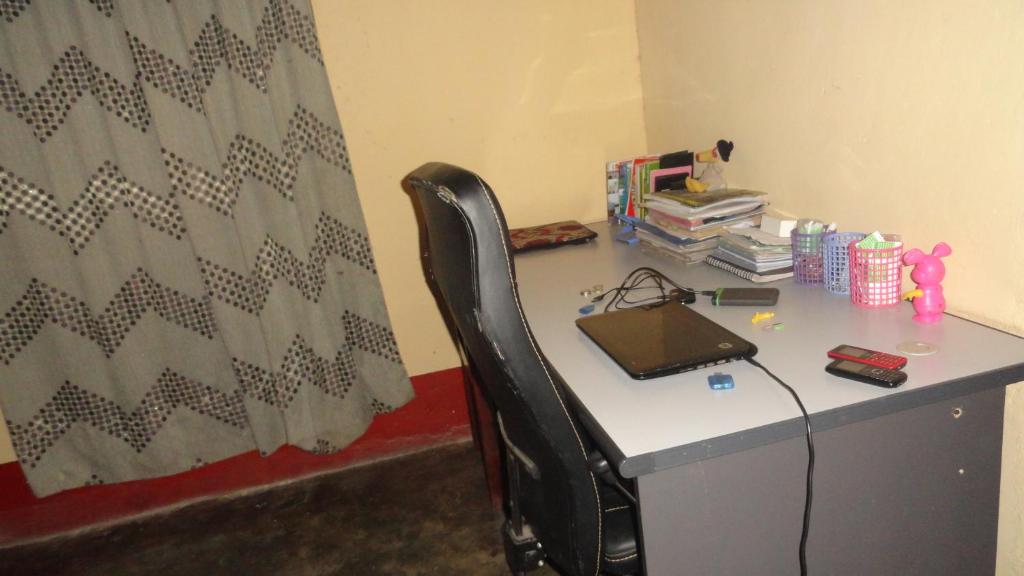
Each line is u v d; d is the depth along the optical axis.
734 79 1.68
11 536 2.01
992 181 1.05
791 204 1.56
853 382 0.92
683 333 1.10
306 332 1.92
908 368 0.94
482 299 0.85
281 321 1.86
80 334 1.78
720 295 1.29
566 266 1.68
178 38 1.64
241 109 1.73
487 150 2.11
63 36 1.59
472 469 2.17
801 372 0.96
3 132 1.60
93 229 1.70
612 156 2.22
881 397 0.87
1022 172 1.00
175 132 1.68
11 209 1.65
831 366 0.95
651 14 2.01
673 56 1.94
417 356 2.24
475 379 1.62
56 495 2.01
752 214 1.58
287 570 1.80
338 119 1.84
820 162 1.43
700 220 1.56
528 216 2.21
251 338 1.88
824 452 0.90
